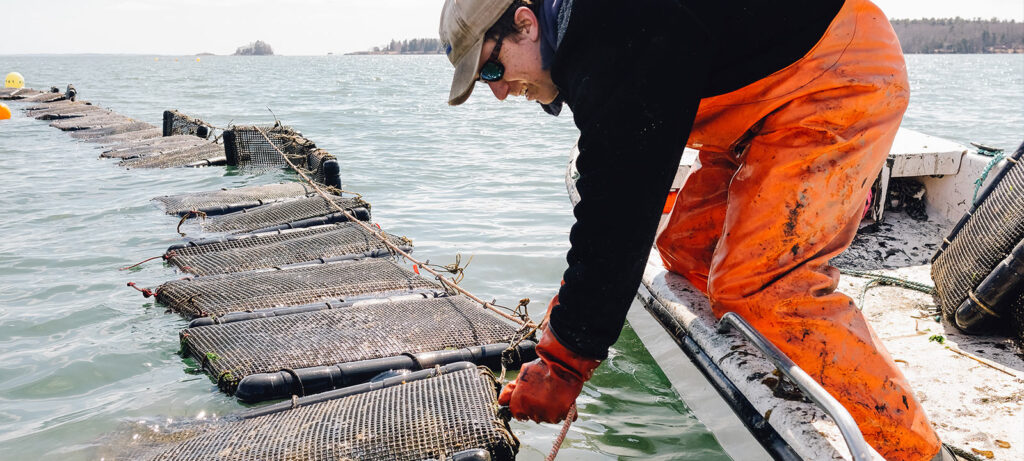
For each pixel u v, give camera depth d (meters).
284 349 3.76
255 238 6.04
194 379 3.79
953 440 2.62
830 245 2.16
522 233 6.81
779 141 2.07
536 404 2.10
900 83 2.03
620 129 1.77
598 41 1.76
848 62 1.97
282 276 4.98
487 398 2.98
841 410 1.82
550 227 7.04
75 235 6.81
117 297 5.11
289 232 6.20
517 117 20.19
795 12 1.88
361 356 3.67
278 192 7.91
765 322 2.19
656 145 1.77
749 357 2.37
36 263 5.97
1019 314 3.12
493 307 4.45
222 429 3.02
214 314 4.36
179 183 9.39
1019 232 2.99
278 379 3.48
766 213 2.10
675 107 1.76
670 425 3.29
